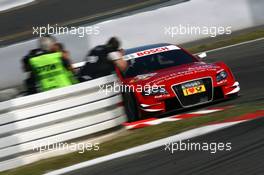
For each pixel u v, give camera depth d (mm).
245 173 20750
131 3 88438
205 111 33000
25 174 26109
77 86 29375
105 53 36250
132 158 25328
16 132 28281
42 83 32281
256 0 65125
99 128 30047
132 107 34719
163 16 64062
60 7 93812
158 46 38781
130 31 63688
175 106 34000
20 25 86500
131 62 37125
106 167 24672
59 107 29031
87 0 95750
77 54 62469
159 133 28734
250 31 63125
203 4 64500
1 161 28047
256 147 23406
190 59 37469
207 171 21656
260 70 44281
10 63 60781
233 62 49875
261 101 33531
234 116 29562
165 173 22250
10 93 30828
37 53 32781
